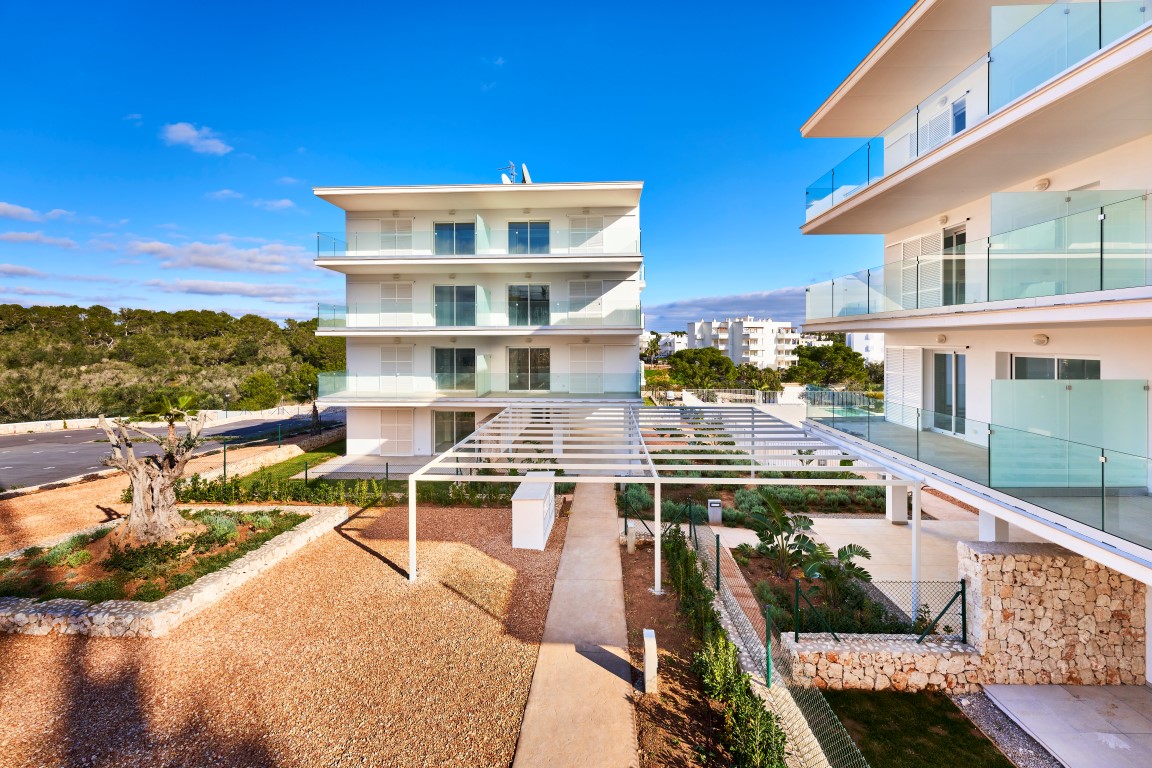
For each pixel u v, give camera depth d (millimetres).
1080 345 8375
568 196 20484
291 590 9102
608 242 21547
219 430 28734
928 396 12664
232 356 51125
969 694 7000
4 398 30172
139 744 5504
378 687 6441
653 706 6145
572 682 6562
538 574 9836
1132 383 7328
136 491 10398
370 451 22453
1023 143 7828
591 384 21422
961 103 10312
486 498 14734
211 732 5672
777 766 4992
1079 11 6797
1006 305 7684
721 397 32781
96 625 7590
